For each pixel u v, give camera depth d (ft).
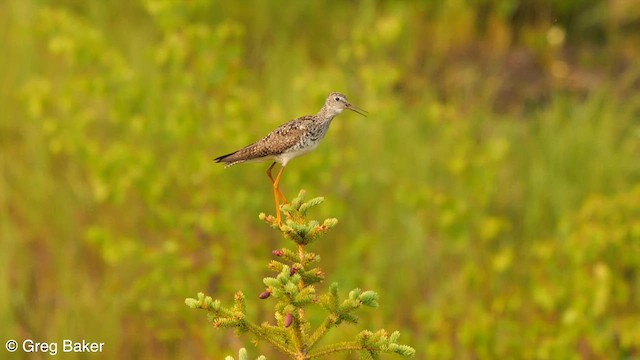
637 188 46.70
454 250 49.47
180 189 48.96
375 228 50.96
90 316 46.60
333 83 50.47
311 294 21.83
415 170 52.85
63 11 50.70
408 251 49.42
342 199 49.98
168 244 43.78
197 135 46.96
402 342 44.39
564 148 55.52
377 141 53.62
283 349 22.56
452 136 53.01
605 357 45.62
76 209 52.19
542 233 51.31
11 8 65.72
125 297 47.21
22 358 45.32
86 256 50.98
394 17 54.29
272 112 49.93
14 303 47.83
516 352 43.80
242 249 45.11
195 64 47.32
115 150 45.96
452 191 52.70
